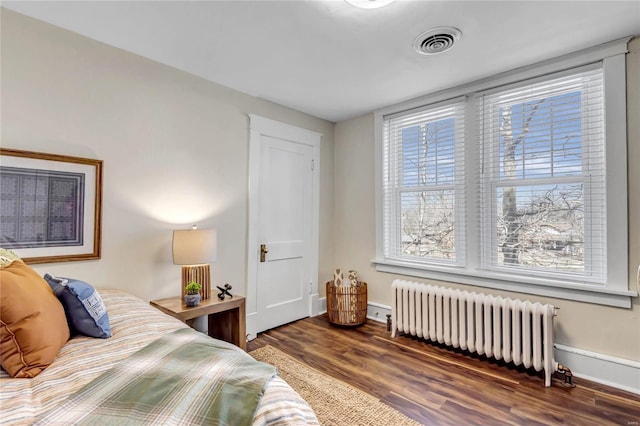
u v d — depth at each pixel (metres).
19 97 1.77
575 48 2.12
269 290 3.16
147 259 2.28
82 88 1.99
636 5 1.67
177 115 2.45
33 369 1.06
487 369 2.33
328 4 1.67
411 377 2.21
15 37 1.76
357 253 3.59
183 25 1.88
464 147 2.75
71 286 1.35
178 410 0.84
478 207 2.66
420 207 3.09
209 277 2.41
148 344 1.27
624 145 2.01
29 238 1.79
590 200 2.18
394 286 2.94
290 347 2.72
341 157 3.77
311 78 2.60
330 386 2.09
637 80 1.97
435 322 2.69
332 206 3.81
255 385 0.95
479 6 1.68
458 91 2.75
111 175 2.11
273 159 3.19
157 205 2.34
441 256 2.93
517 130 2.48
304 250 3.50
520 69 2.40
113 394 0.90
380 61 2.29
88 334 1.35
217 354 1.15
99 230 2.04
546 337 2.12
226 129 2.77
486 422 1.73
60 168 1.90
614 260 2.05
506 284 2.49
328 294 3.34
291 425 0.87
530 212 2.43
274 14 1.76
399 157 3.24
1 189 1.70
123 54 2.17
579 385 2.09
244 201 2.92
